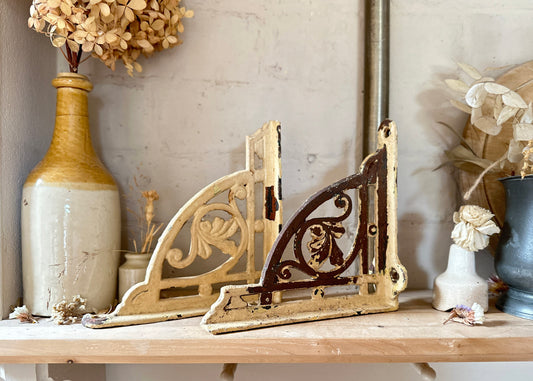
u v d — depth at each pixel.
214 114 0.83
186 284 0.65
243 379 0.87
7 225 0.63
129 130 0.82
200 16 0.82
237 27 0.83
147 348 0.54
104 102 0.81
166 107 0.82
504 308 0.68
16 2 0.66
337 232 0.66
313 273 0.64
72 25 0.62
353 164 0.85
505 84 0.81
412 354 0.56
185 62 0.82
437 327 0.60
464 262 0.68
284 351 0.55
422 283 0.85
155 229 0.82
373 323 0.62
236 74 0.83
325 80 0.85
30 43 0.71
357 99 0.85
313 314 0.63
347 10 0.84
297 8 0.84
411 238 0.85
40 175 0.62
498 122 0.65
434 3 0.85
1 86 0.62
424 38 0.85
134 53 0.76
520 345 0.56
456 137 0.85
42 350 0.54
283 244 0.61
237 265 0.84
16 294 0.66
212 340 0.54
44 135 0.76
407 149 0.85
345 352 0.55
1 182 0.62
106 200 0.66
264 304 0.61
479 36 0.85
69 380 0.70
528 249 0.61
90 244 0.64
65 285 0.62
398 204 0.85
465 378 0.88
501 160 0.69
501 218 0.79
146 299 0.62
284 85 0.84
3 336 0.55
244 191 0.69
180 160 0.83
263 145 0.71
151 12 0.71
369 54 0.81
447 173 0.85
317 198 0.63
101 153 0.81
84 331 0.57
